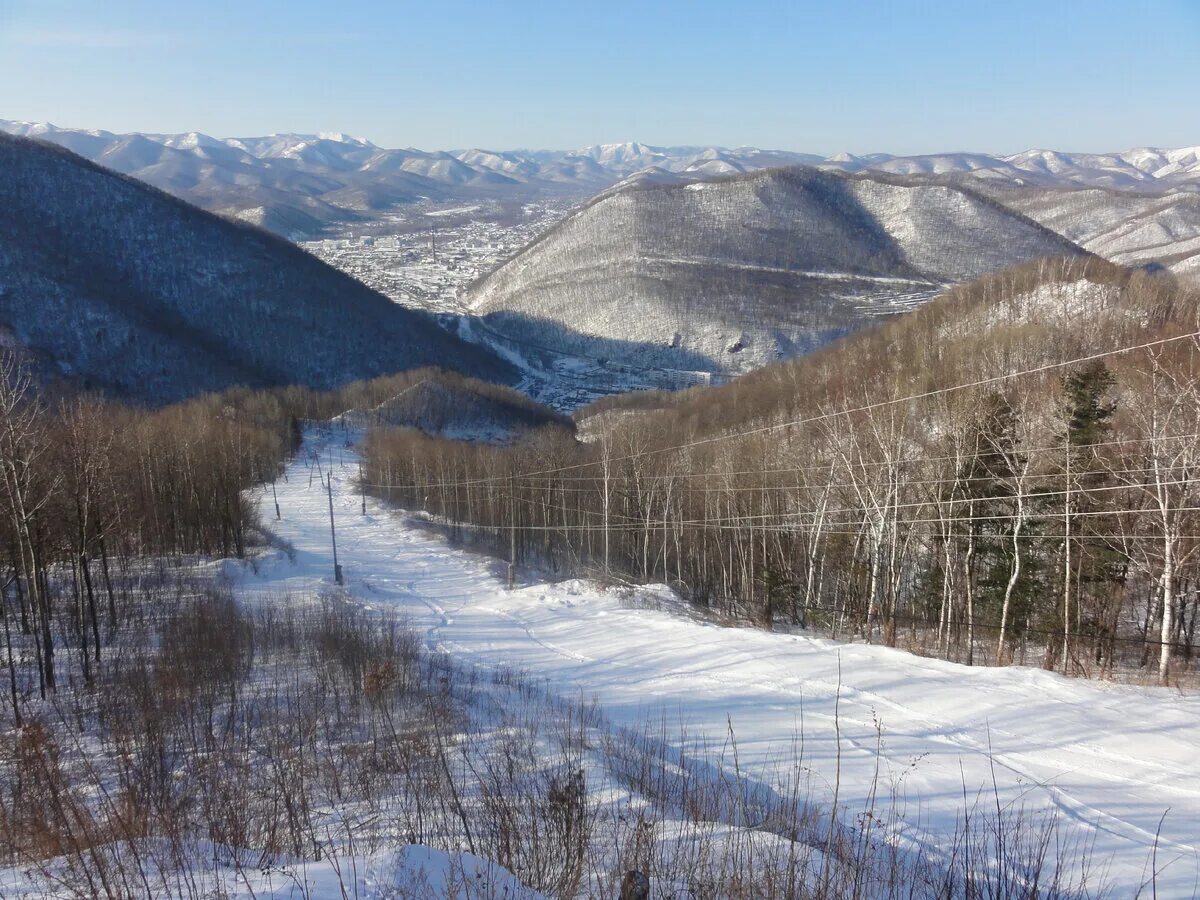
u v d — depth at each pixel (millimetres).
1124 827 10922
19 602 33594
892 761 14047
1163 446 23141
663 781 12156
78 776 14234
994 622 32188
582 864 8328
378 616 34406
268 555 53188
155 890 7285
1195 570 25641
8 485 22922
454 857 7223
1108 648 26719
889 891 8023
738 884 7641
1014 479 27156
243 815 10984
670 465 51125
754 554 43594
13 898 7535
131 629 31297
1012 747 14430
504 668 24844
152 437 54562
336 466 100250
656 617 31672
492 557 57719
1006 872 8312
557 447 64312
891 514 33031
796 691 19234
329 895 6402
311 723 17422
